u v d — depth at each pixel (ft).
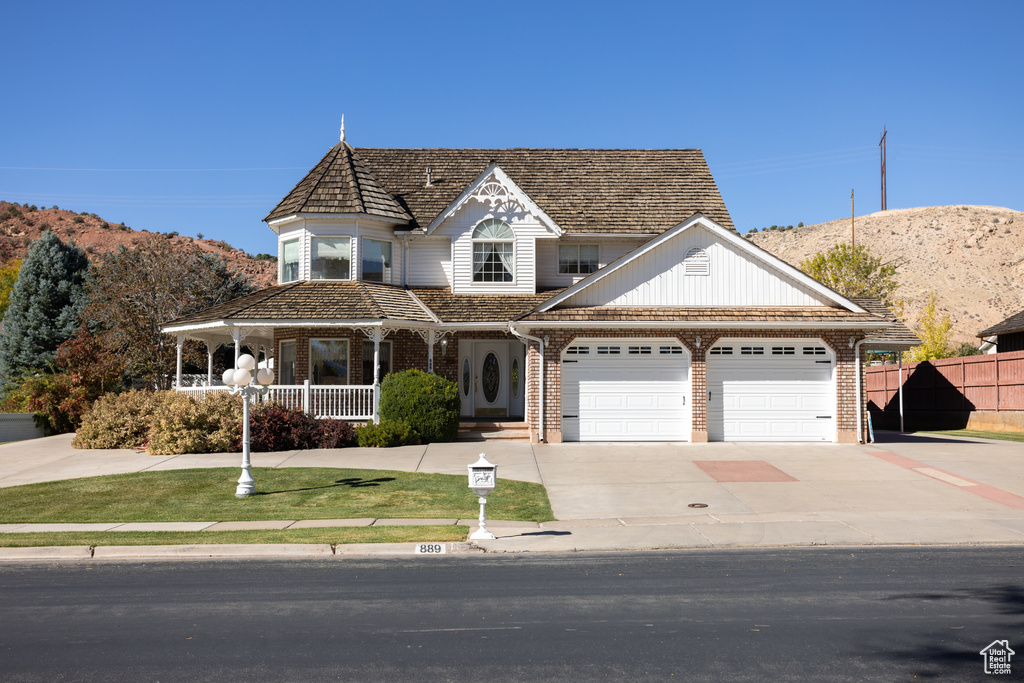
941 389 106.93
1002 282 284.41
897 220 335.88
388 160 94.43
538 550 34.47
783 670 19.12
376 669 19.34
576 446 65.62
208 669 19.44
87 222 352.49
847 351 67.87
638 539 35.91
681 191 89.61
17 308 135.64
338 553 34.40
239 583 28.76
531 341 70.74
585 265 86.38
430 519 40.57
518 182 90.33
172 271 116.88
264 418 65.00
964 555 32.68
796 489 47.29
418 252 84.94
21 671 19.39
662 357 68.59
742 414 68.44
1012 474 51.90
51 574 30.58
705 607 24.85
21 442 74.54
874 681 18.40
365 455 61.41
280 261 83.46
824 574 29.32
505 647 21.02
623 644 21.22
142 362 110.01
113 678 18.85
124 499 45.83
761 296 69.41
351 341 78.69
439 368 82.12
